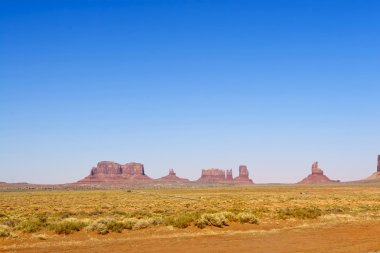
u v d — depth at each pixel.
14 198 107.31
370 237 29.95
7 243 26.33
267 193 133.12
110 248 24.50
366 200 81.50
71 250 23.73
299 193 130.25
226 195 116.88
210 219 35.22
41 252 23.11
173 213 48.81
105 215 47.31
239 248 24.97
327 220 41.94
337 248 25.25
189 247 25.09
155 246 25.36
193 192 154.38
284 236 30.16
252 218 37.72
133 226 33.06
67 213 49.38
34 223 32.88
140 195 123.06
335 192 136.38
